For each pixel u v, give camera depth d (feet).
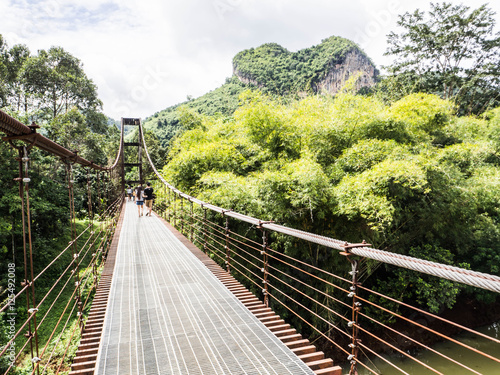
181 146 49.37
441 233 36.73
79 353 9.16
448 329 35.60
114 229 31.83
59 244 49.14
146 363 7.89
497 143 43.78
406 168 24.34
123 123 88.28
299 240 31.35
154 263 18.11
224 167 37.17
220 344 8.82
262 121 34.86
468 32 67.10
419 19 70.85
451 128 42.78
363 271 32.91
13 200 38.40
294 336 9.51
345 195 25.88
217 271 16.56
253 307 11.82
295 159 32.99
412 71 73.20
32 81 81.76
